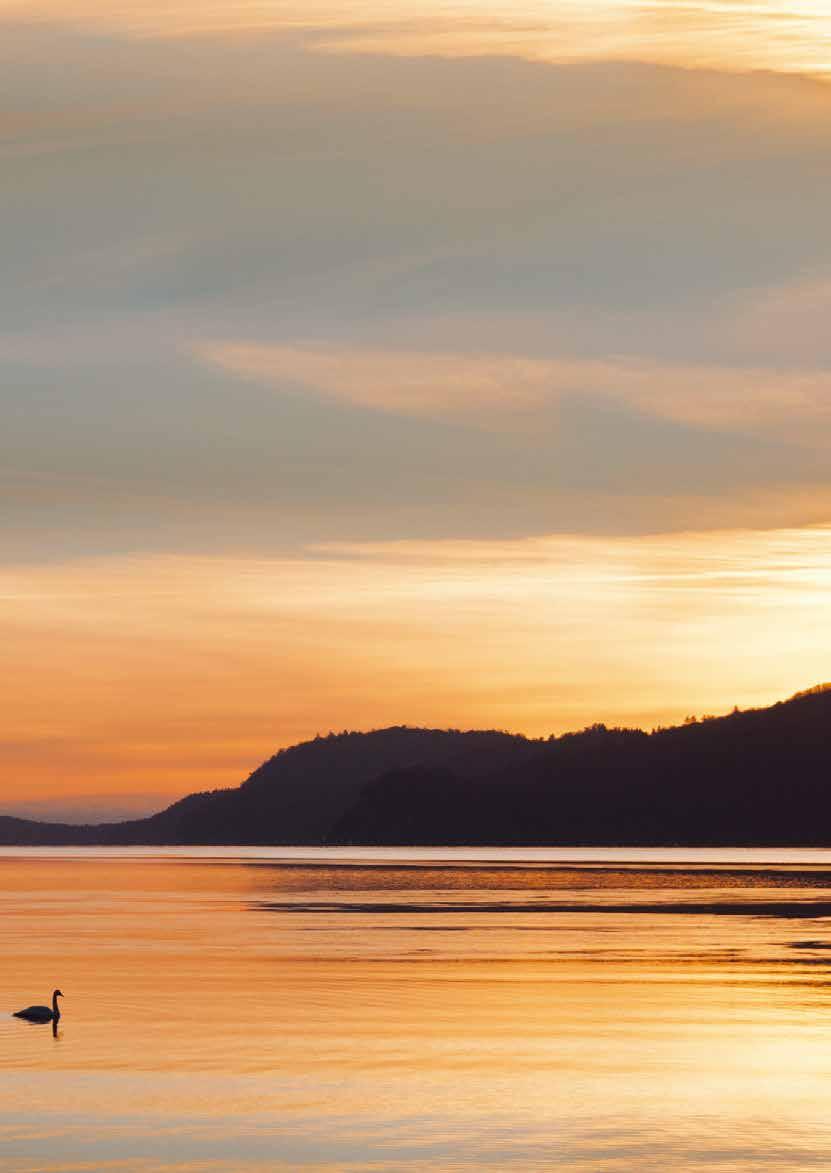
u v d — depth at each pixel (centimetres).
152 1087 5916
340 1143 5112
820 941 11281
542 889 19838
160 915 14938
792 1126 5297
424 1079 6019
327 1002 8038
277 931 12581
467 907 15762
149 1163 4919
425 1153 5000
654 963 9762
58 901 17850
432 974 9244
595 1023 7281
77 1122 5388
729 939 11475
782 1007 7775
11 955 10625
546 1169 4816
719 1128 5272
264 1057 6469
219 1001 8112
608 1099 5684
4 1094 5803
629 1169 4816
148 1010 7812
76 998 8288
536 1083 5931
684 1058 6412
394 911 15188
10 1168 4881
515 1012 7638
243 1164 4900
